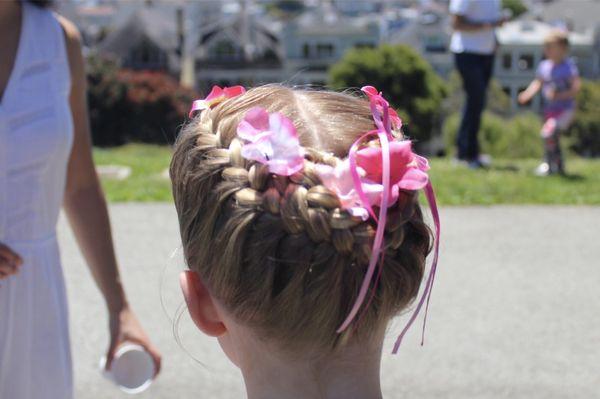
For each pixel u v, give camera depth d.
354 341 1.09
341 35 46.22
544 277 4.89
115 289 2.32
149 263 5.05
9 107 1.92
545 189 7.16
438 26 46.56
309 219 1.00
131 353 2.29
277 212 1.01
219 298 1.09
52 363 2.01
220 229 1.05
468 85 7.94
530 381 3.57
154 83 27.30
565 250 5.45
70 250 5.34
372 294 1.04
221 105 1.17
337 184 1.01
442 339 3.98
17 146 1.92
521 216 6.32
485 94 8.06
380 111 1.12
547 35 8.10
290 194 1.01
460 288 4.68
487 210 6.49
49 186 2.00
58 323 2.04
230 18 46.00
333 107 1.14
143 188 7.12
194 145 1.13
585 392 3.48
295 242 1.01
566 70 7.95
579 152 32.81
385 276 1.05
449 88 34.53
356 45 46.22
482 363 3.74
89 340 3.96
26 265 1.96
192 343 3.92
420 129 32.62
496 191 7.00
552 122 8.00
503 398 3.42
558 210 6.54
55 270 2.04
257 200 1.02
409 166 1.03
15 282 1.95
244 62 45.81
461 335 4.03
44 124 1.96
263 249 1.02
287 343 1.06
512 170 8.15
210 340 3.97
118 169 8.38
